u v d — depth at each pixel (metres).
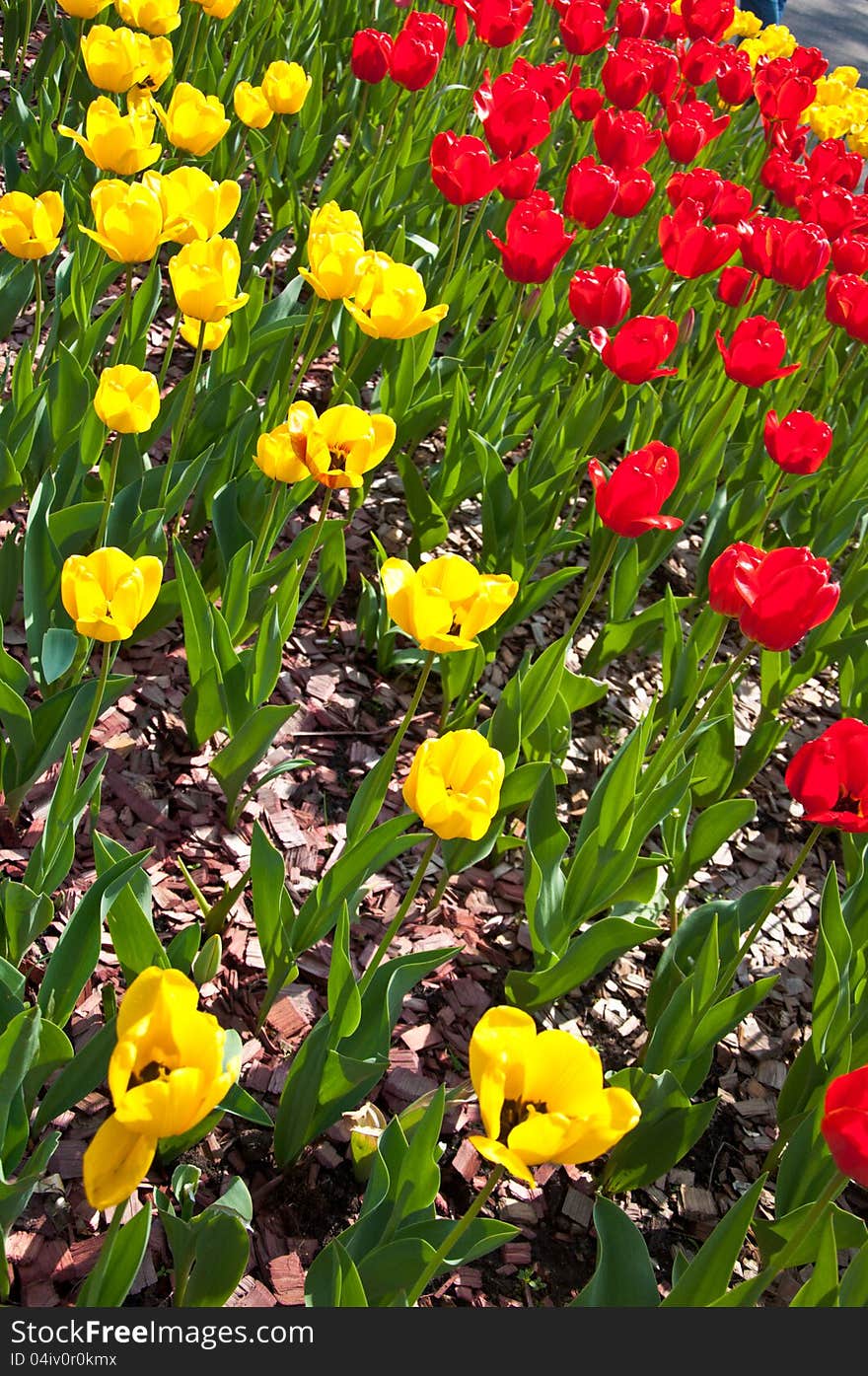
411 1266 1.75
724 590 2.21
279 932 2.33
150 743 3.03
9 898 2.05
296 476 2.41
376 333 2.65
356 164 4.99
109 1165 1.08
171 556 3.51
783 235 3.70
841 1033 2.48
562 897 2.67
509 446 3.83
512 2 4.79
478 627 1.83
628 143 3.75
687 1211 2.54
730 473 4.43
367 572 3.83
